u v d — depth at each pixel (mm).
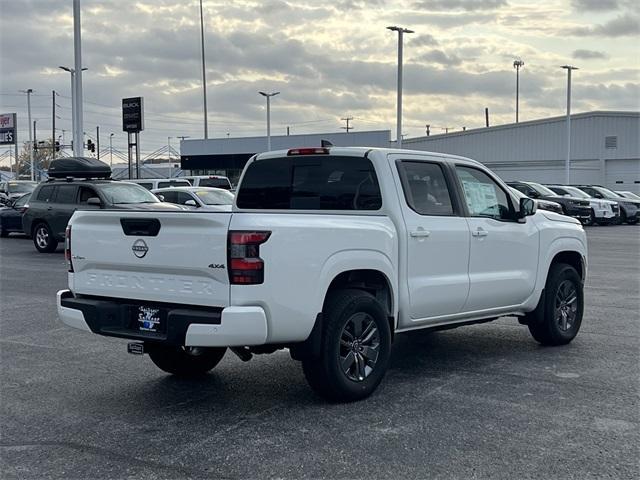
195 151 64000
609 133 57031
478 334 8938
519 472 4598
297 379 6891
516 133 61781
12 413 5938
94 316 5996
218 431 5418
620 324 9453
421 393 6344
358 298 5969
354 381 6059
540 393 6328
